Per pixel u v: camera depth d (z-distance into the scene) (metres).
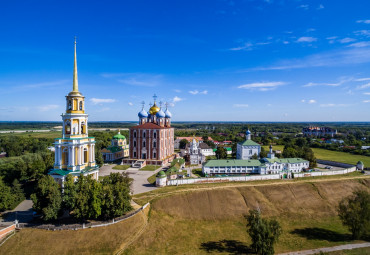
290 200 80.44
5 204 59.12
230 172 105.75
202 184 87.12
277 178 97.06
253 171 106.88
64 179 64.81
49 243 48.34
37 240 48.75
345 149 184.12
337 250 54.44
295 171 113.00
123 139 150.75
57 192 54.22
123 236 52.59
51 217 52.59
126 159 123.31
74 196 53.22
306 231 64.06
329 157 158.88
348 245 56.75
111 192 55.28
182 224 63.12
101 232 52.03
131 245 51.12
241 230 63.31
